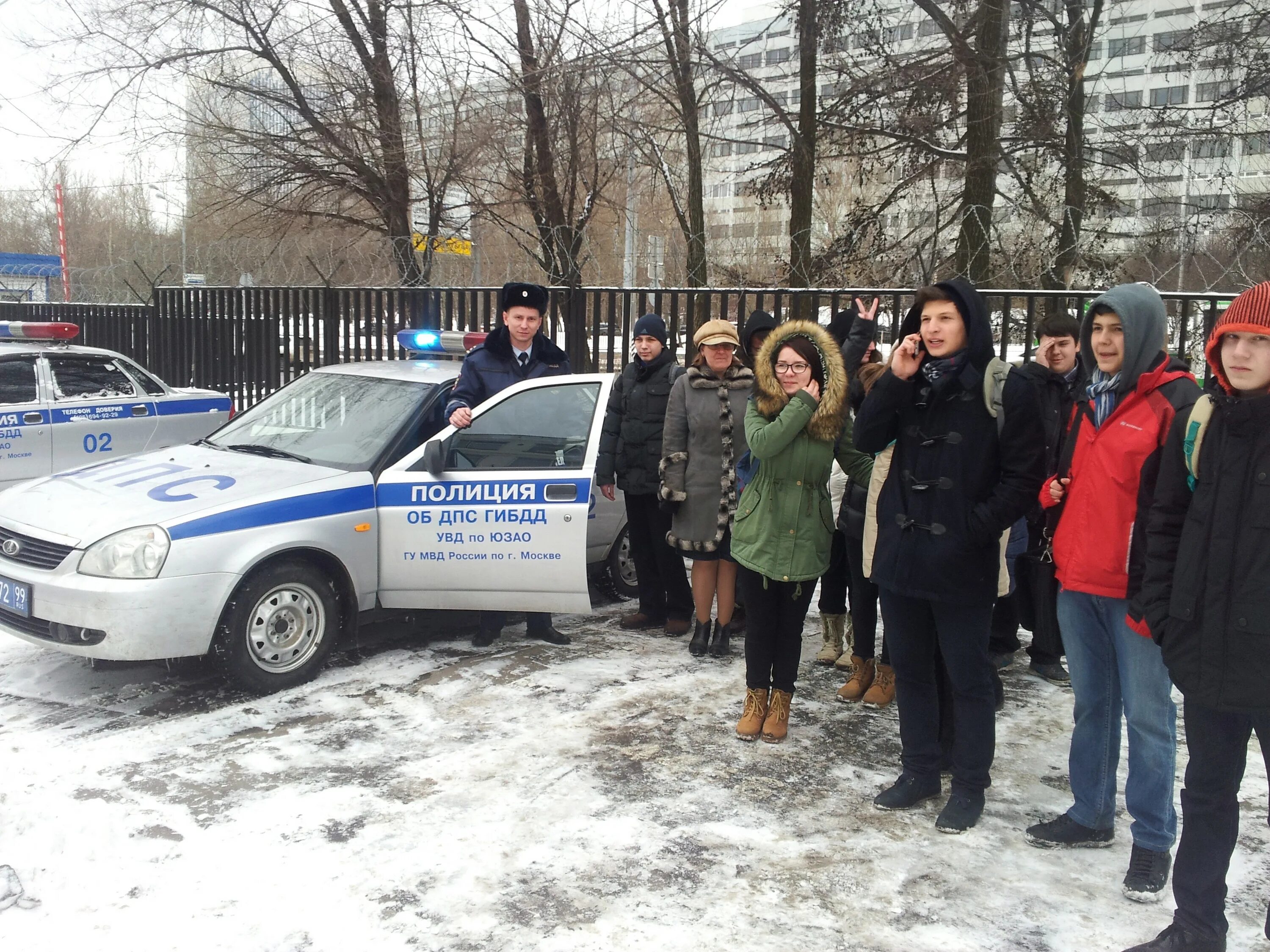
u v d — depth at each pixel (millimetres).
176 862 3338
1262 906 3166
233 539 4738
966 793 3664
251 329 11641
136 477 5230
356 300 10352
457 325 12453
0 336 9148
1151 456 3057
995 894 3221
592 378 5844
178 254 18359
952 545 3455
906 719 3820
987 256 10688
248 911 3057
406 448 5598
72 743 4285
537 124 12969
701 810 3768
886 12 12148
